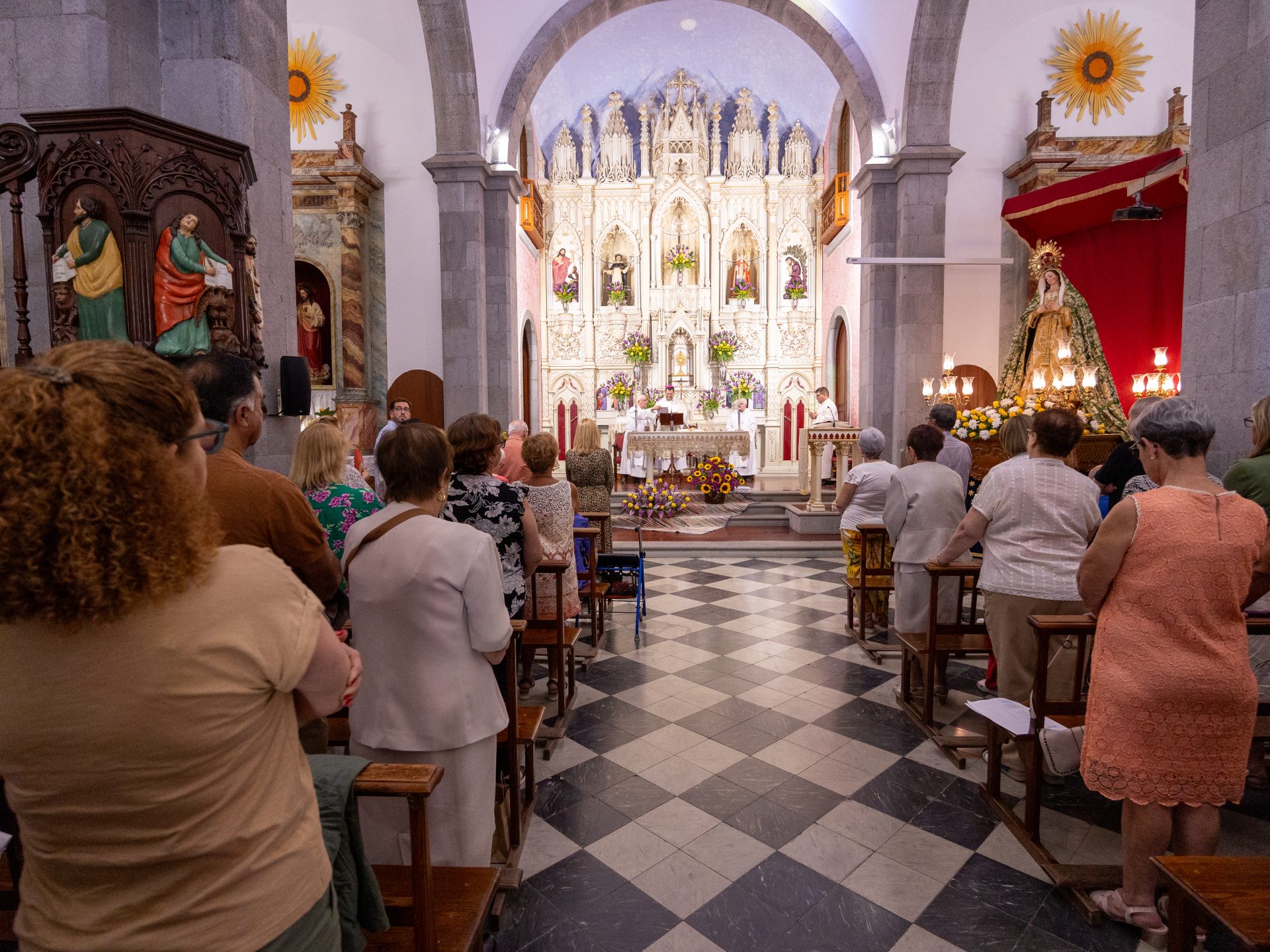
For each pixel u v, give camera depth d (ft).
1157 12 32.17
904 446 31.32
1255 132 11.61
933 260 29.78
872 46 31.76
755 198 51.83
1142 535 6.97
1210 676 6.75
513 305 35.06
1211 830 7.12
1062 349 25.99
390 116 34.24
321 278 36.29
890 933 7.64
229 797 2.94
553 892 8.34
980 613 18.95
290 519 6.37
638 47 49.01
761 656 16.35
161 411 2.89
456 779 6.42
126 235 10.62
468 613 6.37
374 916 4.88
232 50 13.28
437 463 6.54
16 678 2.69
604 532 18.25
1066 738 8.59
